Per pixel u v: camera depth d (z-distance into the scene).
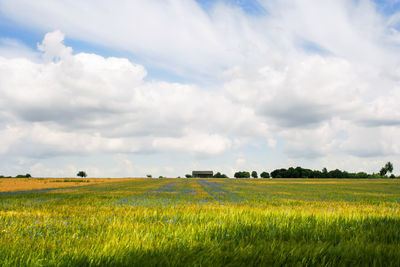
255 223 6.65
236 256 3.78
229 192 35.91
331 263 3.55
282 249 4.08
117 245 4.33
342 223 6.96
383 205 19.67
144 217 8.93
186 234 5.52
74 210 12.39
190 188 46.88
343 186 59.91
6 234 5.73
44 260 3.71
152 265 3.38
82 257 3.73
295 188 49.62
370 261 3.63
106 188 45.22
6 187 45.78
